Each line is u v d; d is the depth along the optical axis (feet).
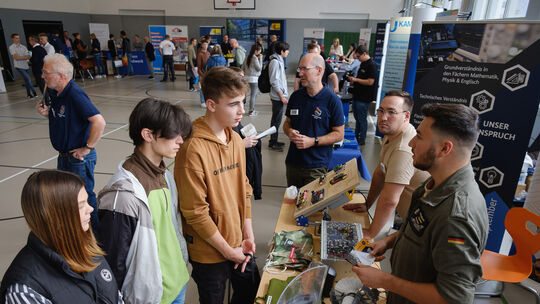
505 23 6.82
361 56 15.23
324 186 5.60
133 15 42.98
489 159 7.43
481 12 15.47
